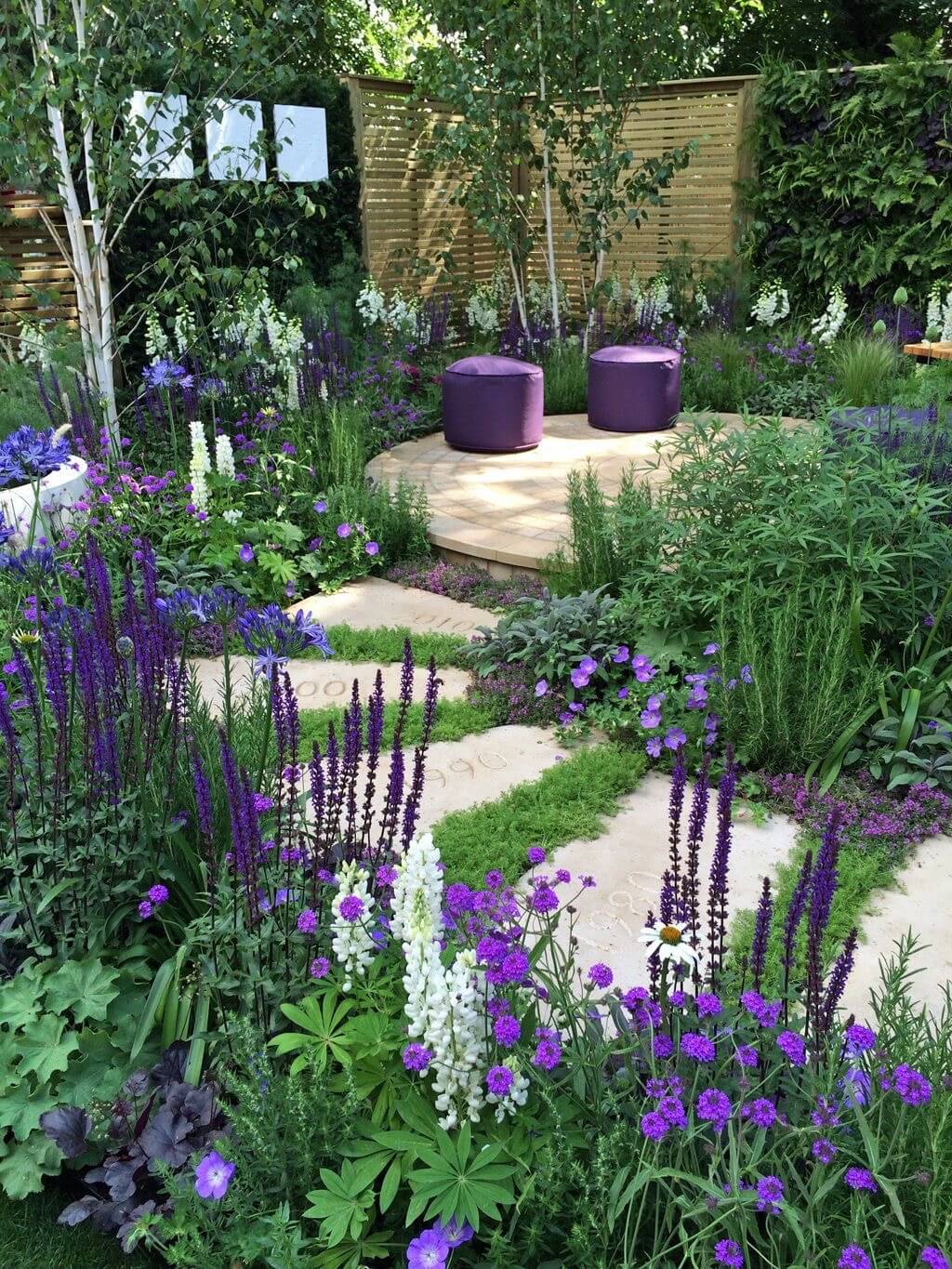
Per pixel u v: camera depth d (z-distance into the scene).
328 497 5.78
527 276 11.48
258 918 2.22
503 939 1.94
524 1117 1.77
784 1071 1.82
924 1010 1.91
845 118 9.45
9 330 7.73
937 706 3.63
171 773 2.50
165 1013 2.21
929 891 3.03
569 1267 1.69
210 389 6.19
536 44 8.89
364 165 9.99
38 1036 2.20
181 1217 1.79
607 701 4.08
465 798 3.53
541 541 5.53
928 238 9.46
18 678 3.23
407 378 8.67
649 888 3.04
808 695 3.62
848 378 7.89
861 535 3.95
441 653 4.55
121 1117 2.04
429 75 9.21
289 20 6.20
